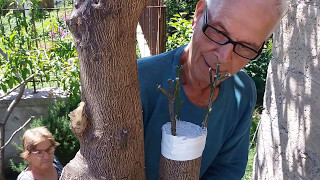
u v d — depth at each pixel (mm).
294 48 2352
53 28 5000
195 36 1196
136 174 1072
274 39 2674
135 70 1002
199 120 1332
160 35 3752
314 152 2172
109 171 1026
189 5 9758
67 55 4406
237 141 1507
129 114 1003
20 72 4211
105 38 914
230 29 1090
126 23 923
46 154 2908
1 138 4457
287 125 2500
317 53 2080
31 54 4406
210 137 1394
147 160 1385
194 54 1215
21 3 4699
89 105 1003
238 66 1188
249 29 1086
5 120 4371
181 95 1300
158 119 1308
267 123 2859
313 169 2197
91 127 1021
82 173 1050
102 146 1010
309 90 2184
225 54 1113
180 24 5977
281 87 2574
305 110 2238
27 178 2881
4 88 4156
